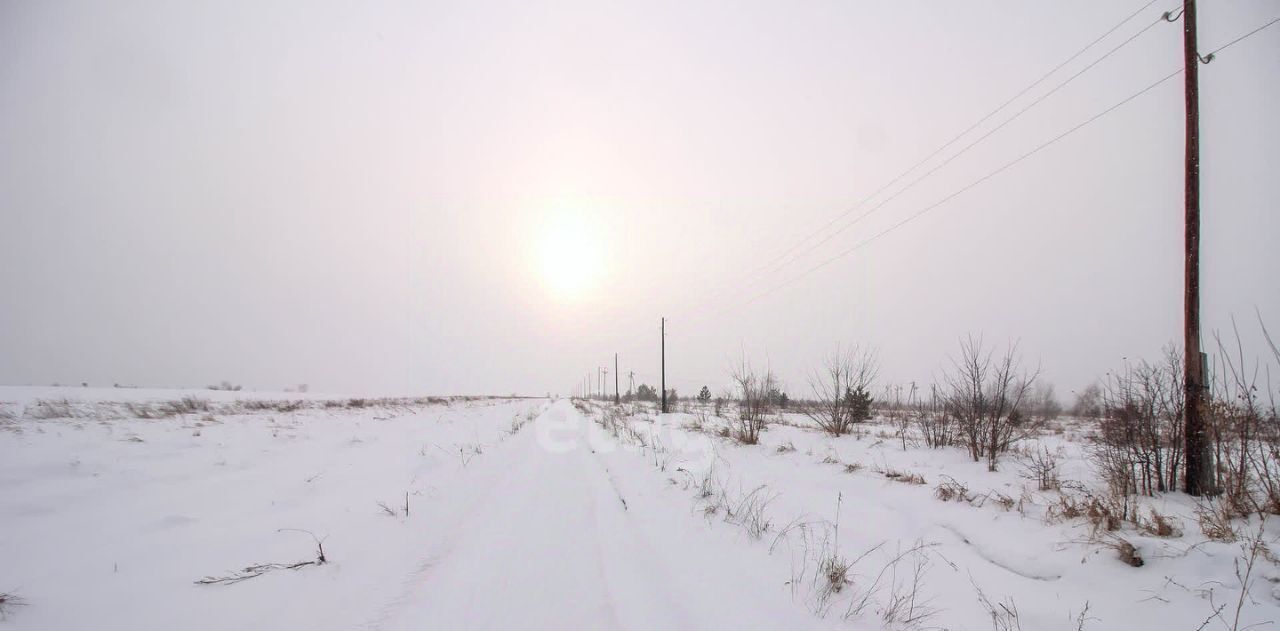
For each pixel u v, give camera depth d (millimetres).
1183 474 6117
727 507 6746
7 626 3447
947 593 4215
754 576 4586
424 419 23547
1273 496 4855
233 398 37906
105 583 4230
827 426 14781
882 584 4414
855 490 7637
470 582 4438
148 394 41500
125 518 5969
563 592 4246
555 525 6133
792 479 8664
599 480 8844
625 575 4609
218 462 9422
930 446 11211
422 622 3709
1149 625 3453
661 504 7098
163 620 3648
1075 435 13906
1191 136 6238
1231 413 5691
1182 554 4090
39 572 4383
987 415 10266
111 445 10289
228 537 5508
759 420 13984
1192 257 6129
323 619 3738
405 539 5570
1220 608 3449
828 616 3842
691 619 3783
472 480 8836
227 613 3793
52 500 6371
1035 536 5031
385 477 8914
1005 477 7938
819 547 5324
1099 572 4184
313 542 5418
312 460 10391
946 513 6098
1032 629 3594
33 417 16016
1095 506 5371
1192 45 6324
